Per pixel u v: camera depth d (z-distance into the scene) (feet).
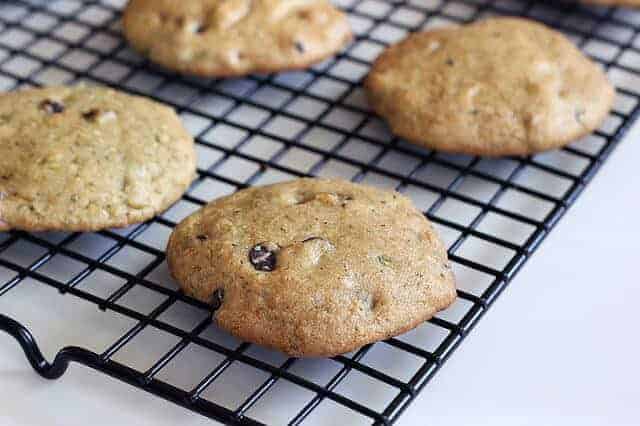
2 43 1.52
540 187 1.33
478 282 1.22
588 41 1.55
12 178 1.23
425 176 1.34
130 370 1.08
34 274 1.18
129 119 1.30
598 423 1.12
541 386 1.14
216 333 1.17
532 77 1.36
